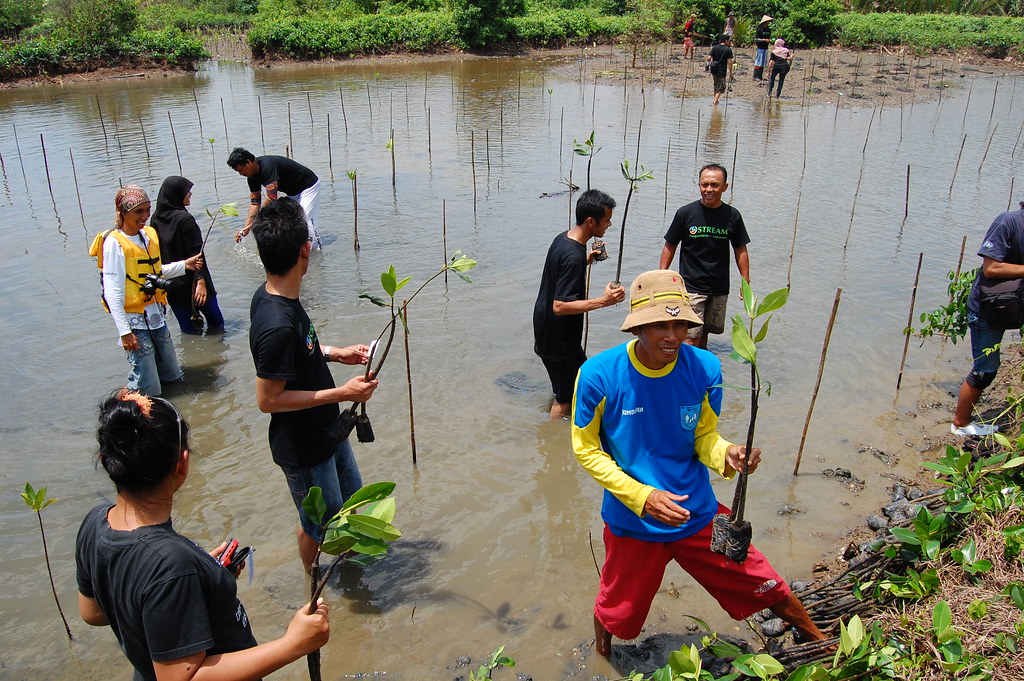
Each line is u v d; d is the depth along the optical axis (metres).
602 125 17.98
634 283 3.42
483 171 13.91
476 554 4.93
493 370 7.24
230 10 39.75
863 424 6.33
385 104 20.47
